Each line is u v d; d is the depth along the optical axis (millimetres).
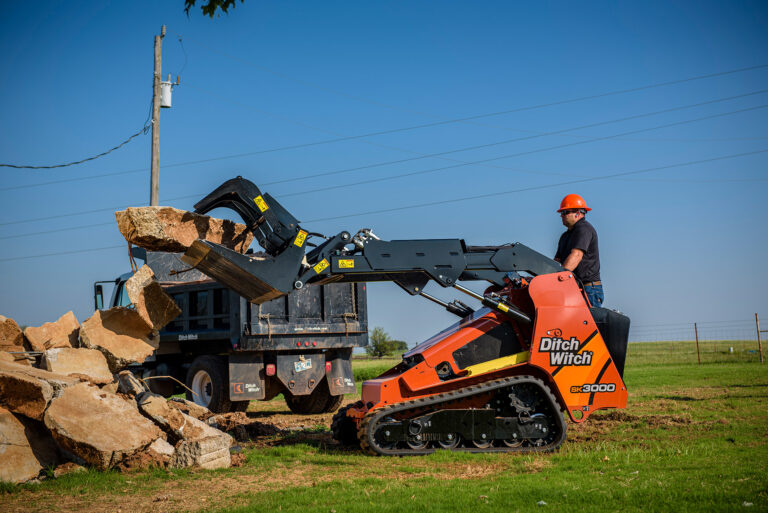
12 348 7863
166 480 6223
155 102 21500
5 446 6281
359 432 7258
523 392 7633
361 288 12797
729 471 5711
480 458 7004
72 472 6387
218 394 11805
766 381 15492
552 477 5824
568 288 7867
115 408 6914
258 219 7473
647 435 8180
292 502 5195
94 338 7988
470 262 7988
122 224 7492
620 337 7961
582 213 8430
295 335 11961
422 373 7578
